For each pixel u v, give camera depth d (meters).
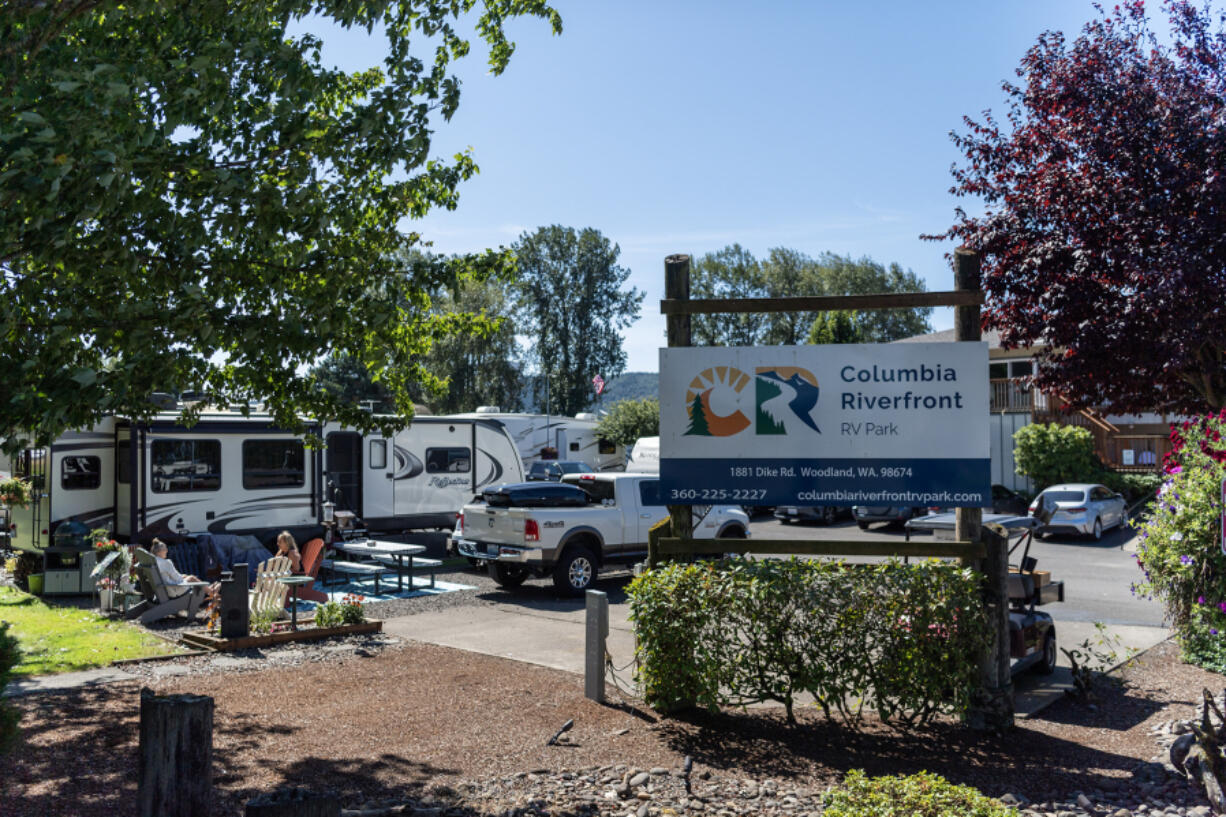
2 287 4.84
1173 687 7.98
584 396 65.88
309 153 5.62
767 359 7.17
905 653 6.40
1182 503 8.10
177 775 4.00
